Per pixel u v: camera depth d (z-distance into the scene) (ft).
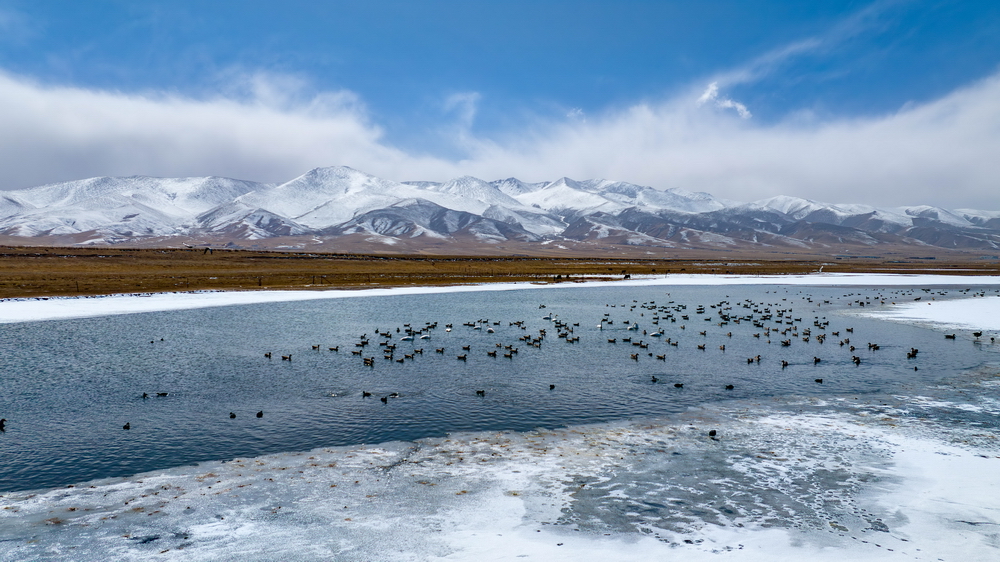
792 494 72.13
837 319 246.06
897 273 625.82
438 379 132.57
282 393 119.75
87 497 70.85
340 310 264.11
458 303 302.25
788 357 160.35
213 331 198.90
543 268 620.90
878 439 92.89
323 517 65.62
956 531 61.93
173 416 103.81
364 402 113.60
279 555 56.95
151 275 397.19
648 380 132.77
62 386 123.85
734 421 102.83
